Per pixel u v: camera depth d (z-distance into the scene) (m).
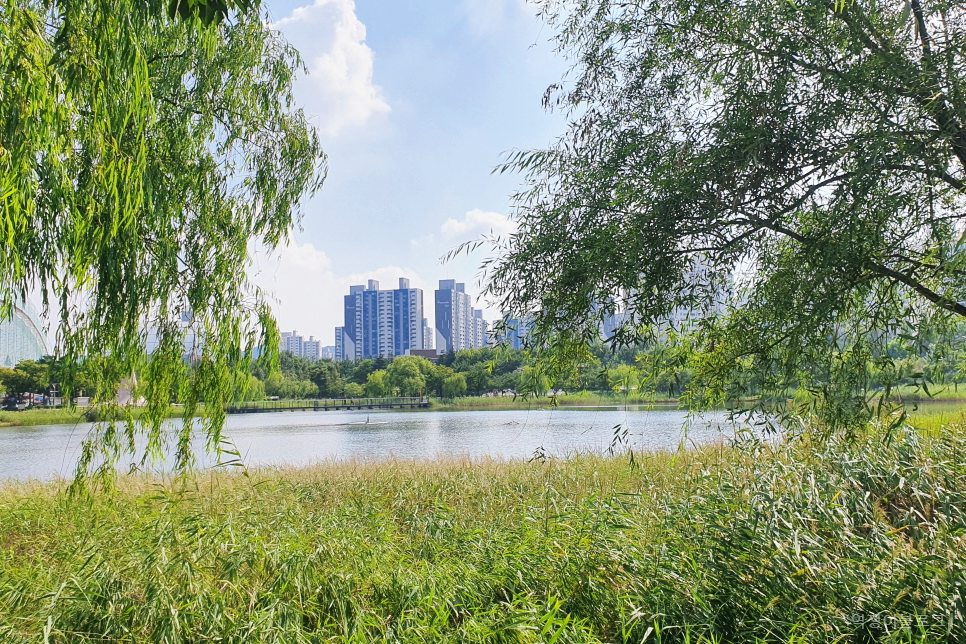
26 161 4.26
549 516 6.20
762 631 3.86
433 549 6.04
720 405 5.17
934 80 3.70
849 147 3.79
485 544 5.82
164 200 7.14
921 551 4.24
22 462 20.38
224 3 3.43
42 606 4.55
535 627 3.80
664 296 4.55
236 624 4.09
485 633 3.92
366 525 7.02
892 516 5.46
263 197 8.58
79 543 6.21
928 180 3.65
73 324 6.97
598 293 4.45
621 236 4.30
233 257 8.21
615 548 5.03
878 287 4.18
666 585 4.38
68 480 11.95
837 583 3.95
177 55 7.63
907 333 3.97
